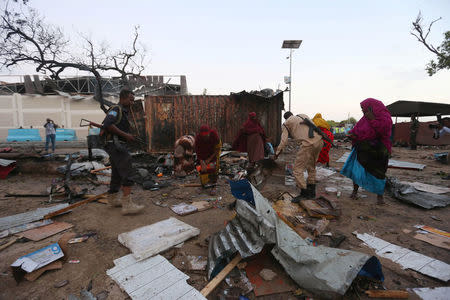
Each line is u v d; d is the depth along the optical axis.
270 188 4.78
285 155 9.65
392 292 1.81
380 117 3.57
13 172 5.95
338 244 2.60
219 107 9.64
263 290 1.88
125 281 1.94
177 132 9.43
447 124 7.78
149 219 3.29
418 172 6.57
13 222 3.09
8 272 2.10
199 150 4.54
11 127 16.58
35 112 16.64
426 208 3.62
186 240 2.67
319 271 1.83
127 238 2.59
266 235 2.07
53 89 16.17
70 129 15.42
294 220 3.14
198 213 3.53
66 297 1.80
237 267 2.15
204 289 1.86
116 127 3.22
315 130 3.84
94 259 2.31
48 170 5.88
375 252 2.44
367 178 3.84
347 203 3.97
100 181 5.26
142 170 5.55
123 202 3.44
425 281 1.99
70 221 3.22
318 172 6.37
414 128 12.75
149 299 1.74
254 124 5.29
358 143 3.86
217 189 4.78
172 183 5.29
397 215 3.45
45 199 4.22
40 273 2.04
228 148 9.24
